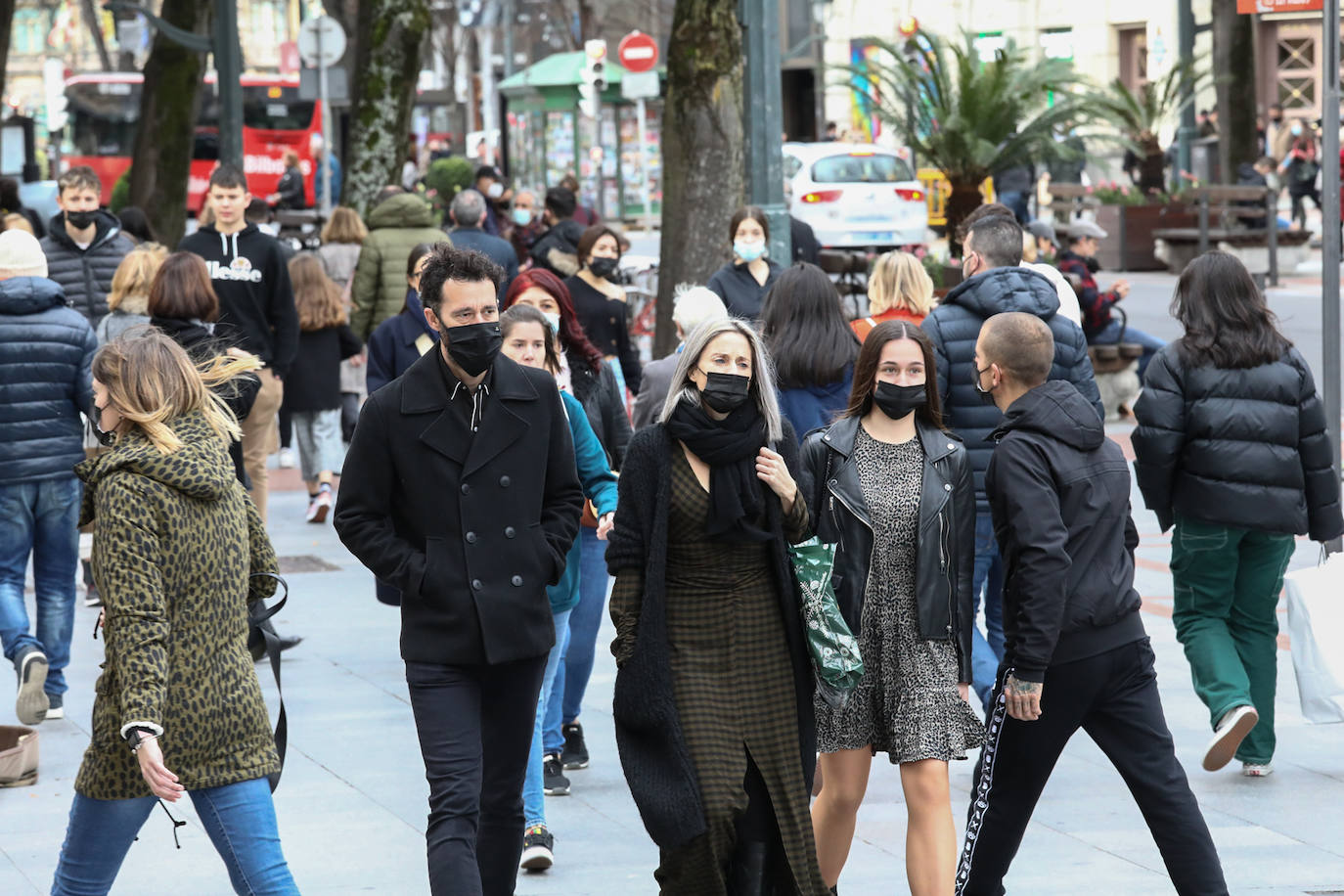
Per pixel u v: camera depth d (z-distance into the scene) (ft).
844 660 54.90
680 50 174.91
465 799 56.54
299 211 347.15
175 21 260.62
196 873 69.41
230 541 54.19
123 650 51.44
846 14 528.63
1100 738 60.64
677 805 53.62
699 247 175.94
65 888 55.01
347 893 66.33
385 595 73.61
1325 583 77.77
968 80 241.14
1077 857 69.77
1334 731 87.45
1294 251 315.37
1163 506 78.23
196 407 54.80
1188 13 360.89
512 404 58.90
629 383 112.57
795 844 54.65
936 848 58.75
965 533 59.98
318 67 243.19
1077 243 188.24
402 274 148.15
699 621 55.31
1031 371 60.13
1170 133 384.27
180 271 91.71
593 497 70.59
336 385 147.54
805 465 60.34
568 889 67.00
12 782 80.59
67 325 89.97
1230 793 77.51
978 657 81.87
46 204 385.09
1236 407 75.77
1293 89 490.90
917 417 61.21
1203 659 76.54
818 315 82.17
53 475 89.66
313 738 88.12
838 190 335.06
